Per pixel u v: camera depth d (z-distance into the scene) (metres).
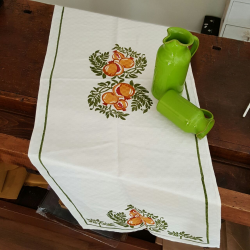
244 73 0.90
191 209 0.66
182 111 0.69
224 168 0.75
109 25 0.96
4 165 1.14
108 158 0.67
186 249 1.04
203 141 0.72
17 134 0.79
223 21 1.54
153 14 1.82
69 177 0.70
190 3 1.70
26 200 1.20
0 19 0.98
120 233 1.10
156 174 0.65
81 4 1.87
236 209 0.63
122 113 0.76
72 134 0.71
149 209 0.73
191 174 0.66
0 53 0.89
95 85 0.81
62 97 0.78
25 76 0.84
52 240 1.32
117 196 0.72
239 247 1.02
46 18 0.99
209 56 0.94
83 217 0.87
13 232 1.33
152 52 0.90
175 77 0.72
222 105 0.81
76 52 0.88
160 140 0.71
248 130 0.77
